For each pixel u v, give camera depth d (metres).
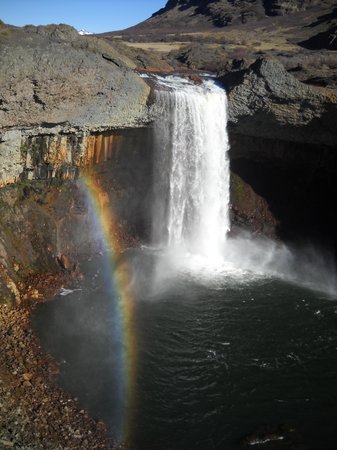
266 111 33.94
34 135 29.03
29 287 26.92
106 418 18.64
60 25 28.58
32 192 30.06
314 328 25.31
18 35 25.80
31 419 17.78
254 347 23.55
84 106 28.86
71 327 24.38
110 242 34.19
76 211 32.09
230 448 17.67
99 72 27.94
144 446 17.55
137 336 24.03
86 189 33.12
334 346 23.81
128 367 21.67
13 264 27.28
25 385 19.58
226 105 34.03
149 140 34.72
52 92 26.64
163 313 26.19
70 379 20.61
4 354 21.25
